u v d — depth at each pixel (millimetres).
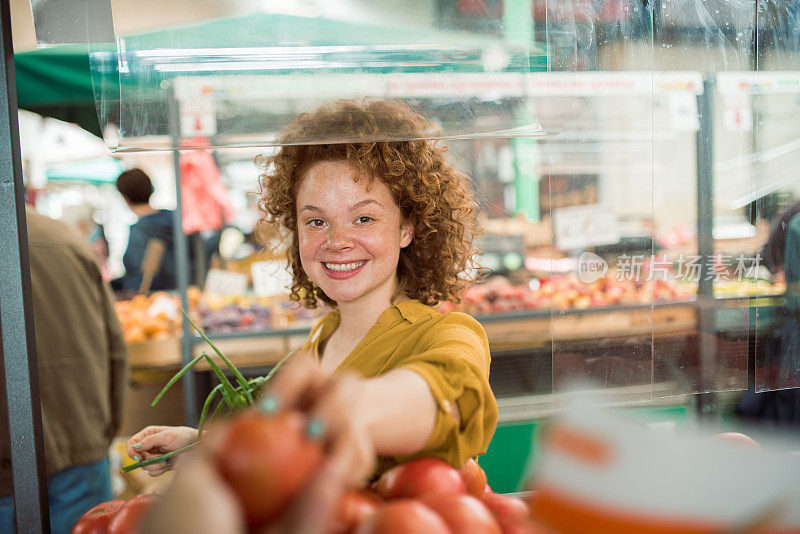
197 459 500
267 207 1472
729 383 1465
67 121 3174
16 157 946
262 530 508
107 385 2402
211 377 3533
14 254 938
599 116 1359
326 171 1187
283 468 493
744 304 1455
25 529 954
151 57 1094
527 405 3291
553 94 1224
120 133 1112
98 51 1089
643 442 542
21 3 1119
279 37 1105
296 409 570
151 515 463
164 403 3479
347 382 625
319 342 1376
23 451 949
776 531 510
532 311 3650
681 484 520
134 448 1332
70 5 1134
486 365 1113
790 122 1427
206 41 1096
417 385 811
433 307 1264
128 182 4090
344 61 1123
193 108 1111
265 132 1134
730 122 1410
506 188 4914
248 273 4168
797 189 1438
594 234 1467
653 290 1453
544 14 1186
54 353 2230
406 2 1122
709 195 1438
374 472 976
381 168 1188
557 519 545
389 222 1213
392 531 615
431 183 1242
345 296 1209
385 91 1141
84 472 2289
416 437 796
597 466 542
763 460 528
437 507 705
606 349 1439
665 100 1375
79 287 2316
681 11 1347
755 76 1402
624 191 1455
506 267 4094
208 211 4098
